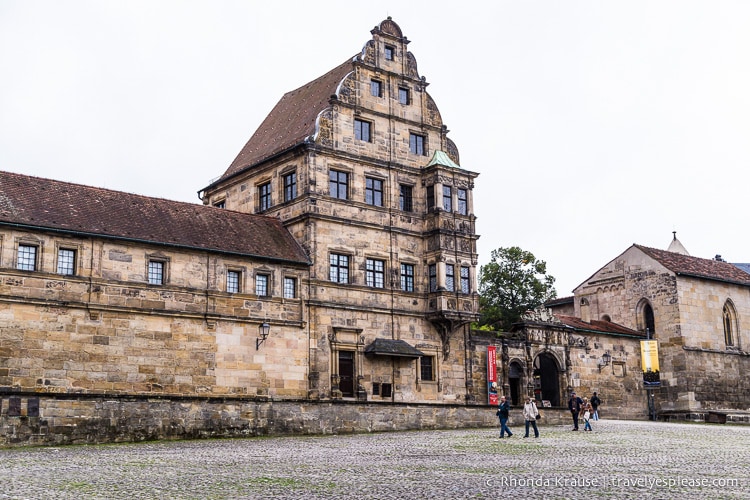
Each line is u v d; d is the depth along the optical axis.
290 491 24.16
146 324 53.47
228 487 25.12
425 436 49.56
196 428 46.28
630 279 88.81
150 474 28.50
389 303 66.31
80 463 32.28
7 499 22.70
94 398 43.06
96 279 51.78
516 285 97.50
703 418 81.00
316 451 38.19
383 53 70.56
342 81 67.19
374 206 67.00
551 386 78.88
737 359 88.00
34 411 41.06
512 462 32.84
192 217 59.84
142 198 59.16
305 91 76.12
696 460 33.91
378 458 34.56
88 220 53.03
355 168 66.56
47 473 28.80
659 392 84.56
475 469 30.08
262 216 65.31
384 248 67.06
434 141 72.31
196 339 55.53
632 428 59.97
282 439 46.69
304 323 61.09
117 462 32.66
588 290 93.25
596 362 81.19
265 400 49.06
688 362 83.06
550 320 78.19
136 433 44.19
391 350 64.19
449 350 68.94
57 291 50.25
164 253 55.00
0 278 48.31
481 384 70.88
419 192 70.38
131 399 44.22
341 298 63.53
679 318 83.75
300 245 63.50
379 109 69.19
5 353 48.03
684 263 88.56
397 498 22.62
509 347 74.00
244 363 57.53
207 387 55.50
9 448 39.81
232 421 47.62
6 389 47.66
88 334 51.06
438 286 67.81
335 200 64.75
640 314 87.38
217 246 57.56
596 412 71.50
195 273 56.25
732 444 43.62
